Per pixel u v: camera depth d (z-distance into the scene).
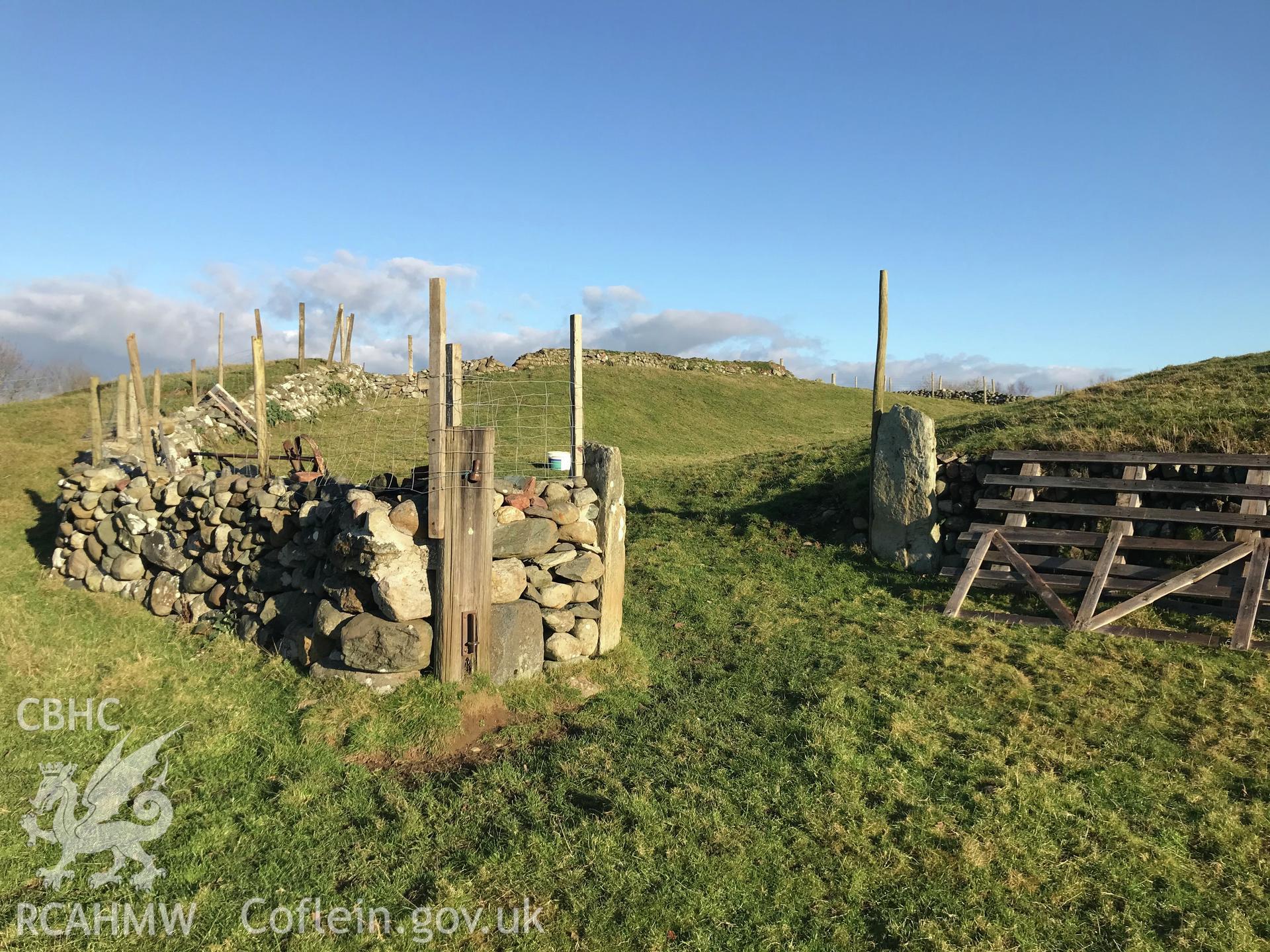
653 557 11.90
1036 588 9.44
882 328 11.71
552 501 7.77
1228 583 8.68
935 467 11.27
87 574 10.70
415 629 6.49
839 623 9.22
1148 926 4.20
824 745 6.03
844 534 12.35
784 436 30.02
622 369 36.59
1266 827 5.04
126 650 7.80
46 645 7.66
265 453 9.50
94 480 10.94
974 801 5.29
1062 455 10.76
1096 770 5.74
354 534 6.54
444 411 6.58
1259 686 7.04
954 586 10.26
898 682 7.41
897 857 4.70
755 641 8.70
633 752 5.95
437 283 6.59
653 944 3.94
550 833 4.81
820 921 4.16
